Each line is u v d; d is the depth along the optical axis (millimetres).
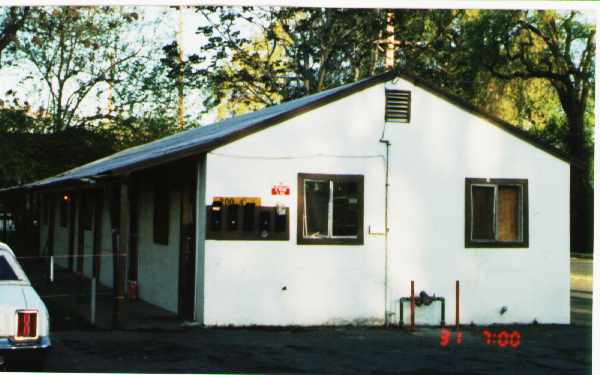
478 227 14961
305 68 32969
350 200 13977
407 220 14359
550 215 15375
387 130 14305
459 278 14672
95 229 21062
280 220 13320
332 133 13875
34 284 19922
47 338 8266
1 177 32344
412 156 14469
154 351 10602
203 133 18000
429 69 34656
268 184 13320
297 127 13609
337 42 32219
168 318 13742
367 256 14008
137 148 27031
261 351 10922
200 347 11016
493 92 37406
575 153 37500
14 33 26734
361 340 12312
